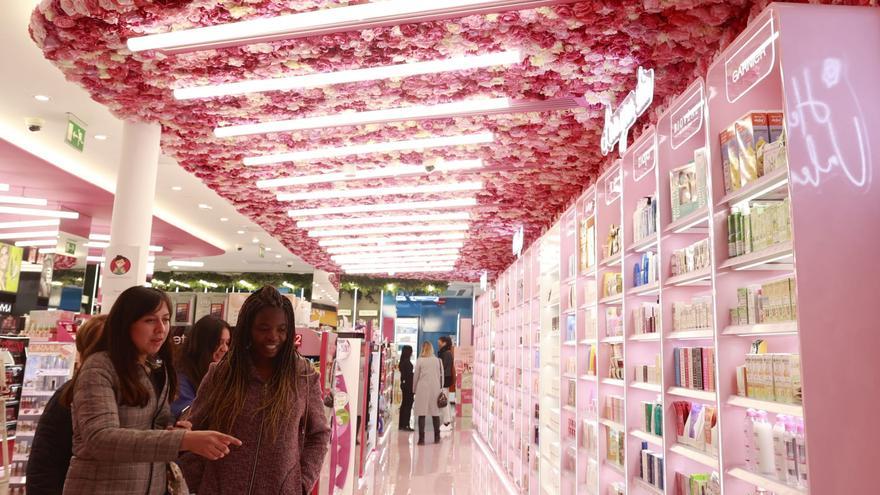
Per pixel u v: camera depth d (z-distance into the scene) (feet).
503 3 11.14
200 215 39.78
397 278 63.93
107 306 18.34
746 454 9.82
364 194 25.62
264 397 8.47
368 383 28.07
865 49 8.51
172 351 8.75
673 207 12.71
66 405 8.17
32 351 24.77
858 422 7.56
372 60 14.12
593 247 18.30
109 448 6.91
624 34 12.73
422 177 23.61
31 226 37.88
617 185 17.31
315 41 13.30
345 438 20.29
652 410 13.93
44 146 25.95
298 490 8.48
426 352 42.11
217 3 12.22
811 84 8.34
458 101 16.29
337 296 51.47
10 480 22.88
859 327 7.79
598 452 16.63
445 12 11.48
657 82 14.51
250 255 57.11
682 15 11.94
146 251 18.99
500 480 29.66
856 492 7.42
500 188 24.53
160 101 16.80
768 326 9.04
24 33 16.37
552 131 18.26
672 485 12.17
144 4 12.24
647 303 14.67
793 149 8.15
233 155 21.09
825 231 7.98
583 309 19.38
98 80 15.53
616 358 16.37
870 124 8.29
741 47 9.64
